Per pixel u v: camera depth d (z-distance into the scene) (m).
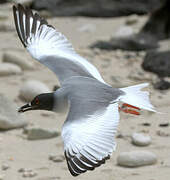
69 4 24.78
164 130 12.50
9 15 23.94
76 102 7.81
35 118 13.51
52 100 8.31
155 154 11.18
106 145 7.07
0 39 20.59
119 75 16.61
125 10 24.36
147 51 18.75
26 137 12.34
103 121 7.48
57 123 13.12
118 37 19.95
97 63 17.81
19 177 10.48
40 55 9.18
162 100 14.30
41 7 24.56
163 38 20.34
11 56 17.27
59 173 10.59
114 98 7.94
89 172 10.55
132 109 8.74
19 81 15.99
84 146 7.04
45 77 16.42
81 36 21.19
